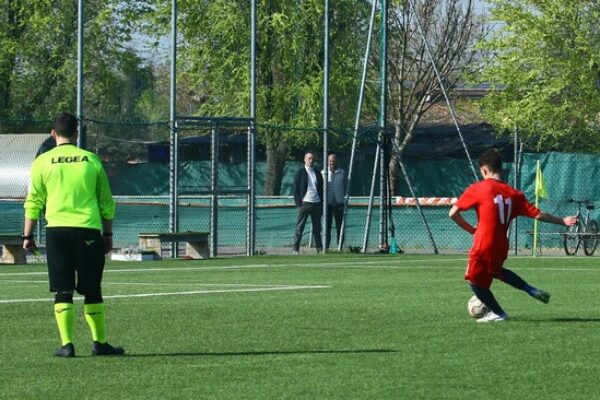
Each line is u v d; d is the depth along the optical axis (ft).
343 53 201.26
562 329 55.31
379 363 44.68
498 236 58.13
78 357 46.91
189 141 237.86
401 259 122.62
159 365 44.57
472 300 59.88
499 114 195.52
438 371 42.63
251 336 53.26
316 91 202.39
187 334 54.19
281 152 209.15
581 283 85.92
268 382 40.42
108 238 49.08
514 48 195.21
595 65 189.26
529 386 39.40
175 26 128.57
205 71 213.46
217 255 134.00
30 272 102.06
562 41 190.39
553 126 191.93
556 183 160.97
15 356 47.24
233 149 237.25
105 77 197.26
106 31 195.21
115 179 217.36
